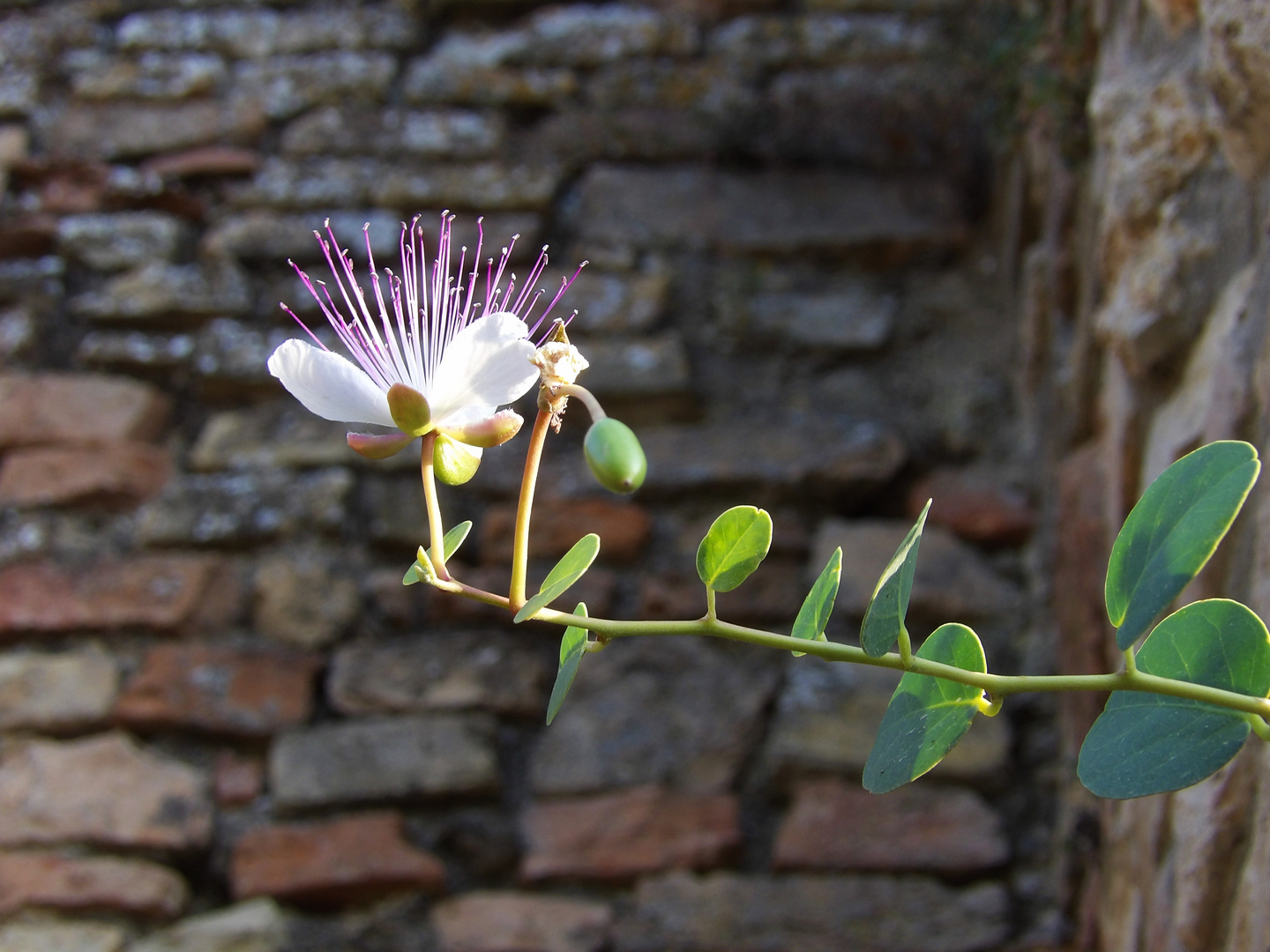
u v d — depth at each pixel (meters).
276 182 2.24
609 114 2.26
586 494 1.95
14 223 2.21
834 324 2.08
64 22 2.42
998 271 2.09
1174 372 1.29
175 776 1.76
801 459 1.94
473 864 1.71
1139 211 1.31
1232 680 0.71
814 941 1.62
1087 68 1.62
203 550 1.94
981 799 1.70
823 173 2.20
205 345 2.10
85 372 2.10
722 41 2.31
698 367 2.06
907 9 2.28
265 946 1.65
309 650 1.86
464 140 2.27
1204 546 0.64
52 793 1.74
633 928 1.65
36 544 1.93
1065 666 1.63
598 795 1.74
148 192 2.24
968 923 1.62
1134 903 1.33
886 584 0.74
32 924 1.66
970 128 2.12
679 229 2.17
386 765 1.75
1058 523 1.65
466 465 0.80
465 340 0.79
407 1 2.39
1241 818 1.04
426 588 1.89
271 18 2.41
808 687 1.79
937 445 1.96
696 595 1.87
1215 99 1.12
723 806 1.72
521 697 1.80
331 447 2.00
